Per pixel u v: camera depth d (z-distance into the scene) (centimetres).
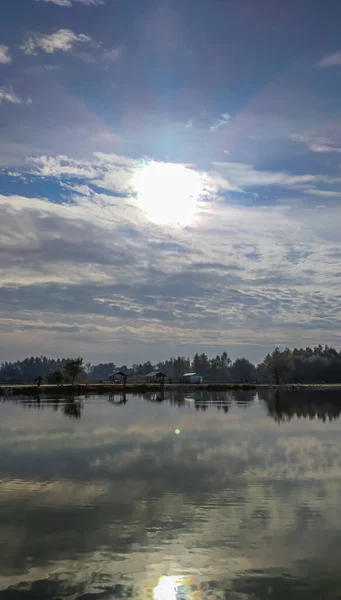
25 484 2283
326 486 2252
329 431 4184
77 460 2856
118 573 1373
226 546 1556
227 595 1260
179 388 13338
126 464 2736
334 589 1291
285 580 1337
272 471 2558
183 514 1848
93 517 1814
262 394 11031
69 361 14512
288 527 1719
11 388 10894
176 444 3466
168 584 1312
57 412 6069
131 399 9075
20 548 1532
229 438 3756
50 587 1292
